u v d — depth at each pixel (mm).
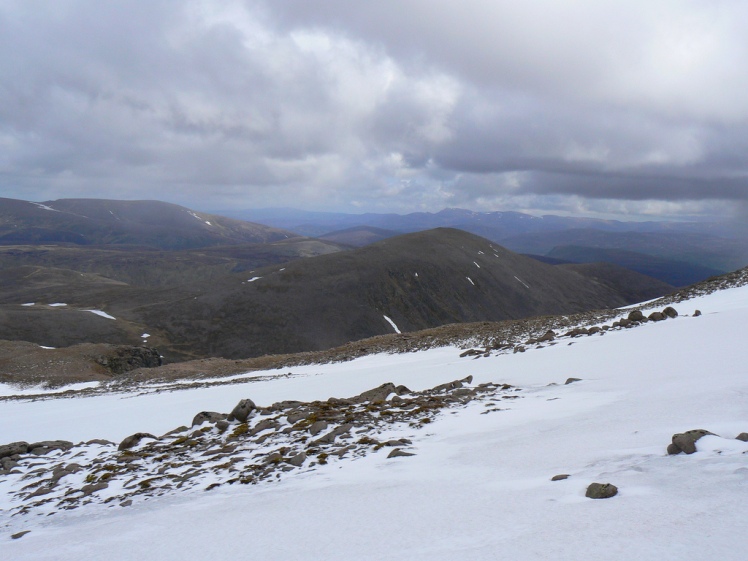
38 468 14273
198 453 13211
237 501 8461
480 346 34281
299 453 10844
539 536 4855
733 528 4316
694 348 17250
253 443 13219
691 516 4734
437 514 6098
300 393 24484
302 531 6234
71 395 40594
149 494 10148
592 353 20438
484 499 6430
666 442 7762
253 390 28641
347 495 7676
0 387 50062
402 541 5367
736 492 5141
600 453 7820
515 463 8133
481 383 18328
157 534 7168
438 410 14141
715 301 33312
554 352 23172
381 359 38125
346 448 11023
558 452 8336
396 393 18328
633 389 12766
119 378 49000
